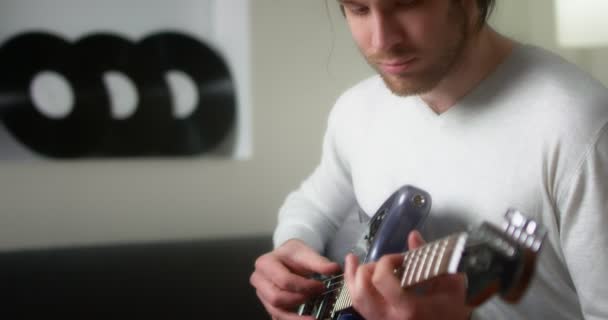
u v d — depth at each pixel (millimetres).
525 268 588
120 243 2041
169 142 2127
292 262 1093
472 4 888
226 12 2188
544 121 866
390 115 1078
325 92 2254
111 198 2094
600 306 814
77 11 2064
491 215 912
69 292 1902
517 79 914
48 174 2037
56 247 1975
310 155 2258
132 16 2115
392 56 859
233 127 2215
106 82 2068
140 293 1957
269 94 2203
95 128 2059
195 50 2145
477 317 936
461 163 951
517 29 2193
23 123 1997
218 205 2189
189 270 2010
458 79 940
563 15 2131
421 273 697
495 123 917
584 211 825
